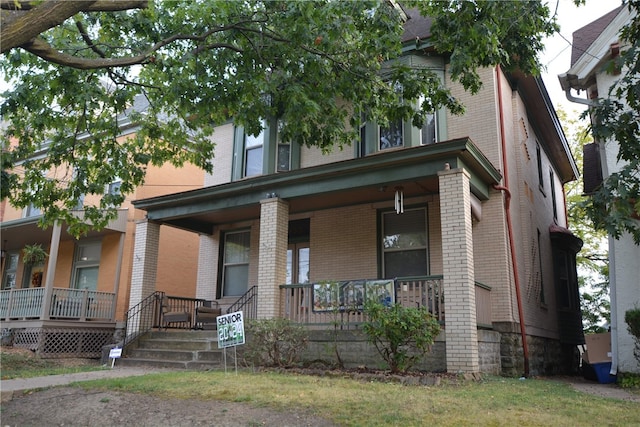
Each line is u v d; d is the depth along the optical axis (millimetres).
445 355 9445
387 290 10172
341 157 13742
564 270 17188
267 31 8961
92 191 10523
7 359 12523
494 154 12039
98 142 10461
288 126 9102
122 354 12453
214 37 9258
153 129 10867
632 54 7672
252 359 10352
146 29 8906
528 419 5727
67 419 6148
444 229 9742
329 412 5965
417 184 11594
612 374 10883
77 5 5660
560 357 15422
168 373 9430
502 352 11008
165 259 18188
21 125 9883
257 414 5926
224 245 15609
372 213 13125
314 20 7777
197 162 11094
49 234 18047
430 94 8867
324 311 10805
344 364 10164
